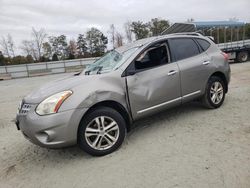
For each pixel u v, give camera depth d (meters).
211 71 4.83
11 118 6.43
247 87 7.11
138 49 4.09
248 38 19.05
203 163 3.04
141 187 2.71
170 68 4.25
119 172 3.07
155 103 4.07
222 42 17.80
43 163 3.62
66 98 3.31
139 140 3.97
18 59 53.31
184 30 18.02
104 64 4.43
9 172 3.45
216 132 3.92
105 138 3.57
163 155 3.37
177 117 4.83
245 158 3.04
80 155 3.72
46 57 58.91
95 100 3.45
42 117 3.22
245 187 2.51
